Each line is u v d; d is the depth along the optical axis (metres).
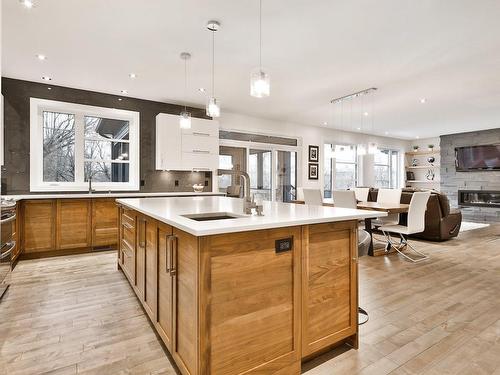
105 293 2.78
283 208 2.26
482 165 8.17
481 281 3.13
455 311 2.41
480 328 2.13
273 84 4.52
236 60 3.64
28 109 4.34
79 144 4.81
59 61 3.66
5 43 3.20
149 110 5.31
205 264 1.34
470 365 1.71
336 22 2.79
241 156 6.60
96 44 3.23
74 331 2.09
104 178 5.07
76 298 2.66
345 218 1.77
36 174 4.40
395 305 2.52
